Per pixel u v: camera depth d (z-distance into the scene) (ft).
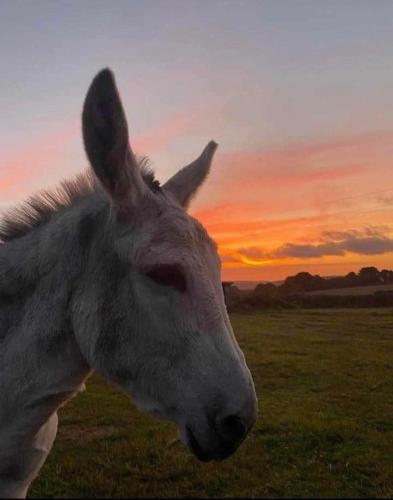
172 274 2.68
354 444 7.11
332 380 11.16
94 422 7.96
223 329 2.69
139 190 2.81
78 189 3.42
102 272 2.87
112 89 2.60
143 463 6.30
